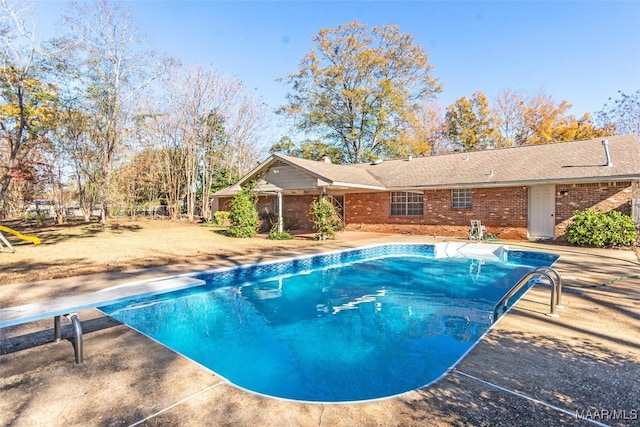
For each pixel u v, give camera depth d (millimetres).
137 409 2760
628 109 31609
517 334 4191
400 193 18562
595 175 12312
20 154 20812
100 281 7355
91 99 22938
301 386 3918
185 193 31328
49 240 15836
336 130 33750
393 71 31891
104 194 23906
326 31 31750
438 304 7238
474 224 15758
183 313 6746
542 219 14297
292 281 9398
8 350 4004
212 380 3254
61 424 2580
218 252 11852
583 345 3854
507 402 2727
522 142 34375
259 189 17672
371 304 7316
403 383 3949
